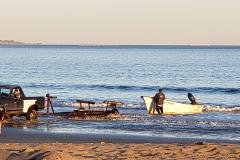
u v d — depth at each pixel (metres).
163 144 44.03
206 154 36.59
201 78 188.12
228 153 37.03
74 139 51.06
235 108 92.69
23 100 66.12
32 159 24.42
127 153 36.59
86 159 33.62
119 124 67.06
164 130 62.06
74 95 127.38
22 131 57.38
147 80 179.75
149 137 54.53
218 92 137.25
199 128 64.38
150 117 77.00
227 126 66.69
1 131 56.38
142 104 98.12
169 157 35.22
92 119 71.25
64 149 38.25
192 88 145.12
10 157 24.81
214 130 62.66
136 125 66.44
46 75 199.12
